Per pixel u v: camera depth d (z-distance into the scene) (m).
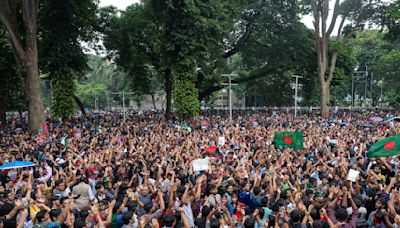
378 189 8.70
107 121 35.09
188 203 7.60
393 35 40.56
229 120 32.16
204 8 32.44
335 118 35.81
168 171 9.60
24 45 29.50
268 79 56.19
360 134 19.69
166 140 18.30
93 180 10.00
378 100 69.31
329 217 7.41
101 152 14.21
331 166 11.64
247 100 77.06
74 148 15.54
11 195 8.23
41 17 33.75
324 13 39.62
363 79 66.19
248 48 45.56
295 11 42.72
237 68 68.25
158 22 34.97
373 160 11.75
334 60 41.03
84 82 91.31
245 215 7.62
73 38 35.34
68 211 6.98
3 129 30.11
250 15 43.97
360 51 66.88
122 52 41.03
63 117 33.53
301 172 11.13
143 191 8.23
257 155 13.45
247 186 8.82
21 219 6.83
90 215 7.30
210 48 33.84
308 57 45.81
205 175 9.70
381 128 22.94
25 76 26.77
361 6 40.28
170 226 6.83
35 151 15.62
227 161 12.36
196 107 33.69
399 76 57.47
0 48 33.22
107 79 90.88
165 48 33.19
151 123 30.66
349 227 7.12
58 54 32.78
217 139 17.62
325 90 40.34
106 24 39.44
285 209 7.21
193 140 17.62
